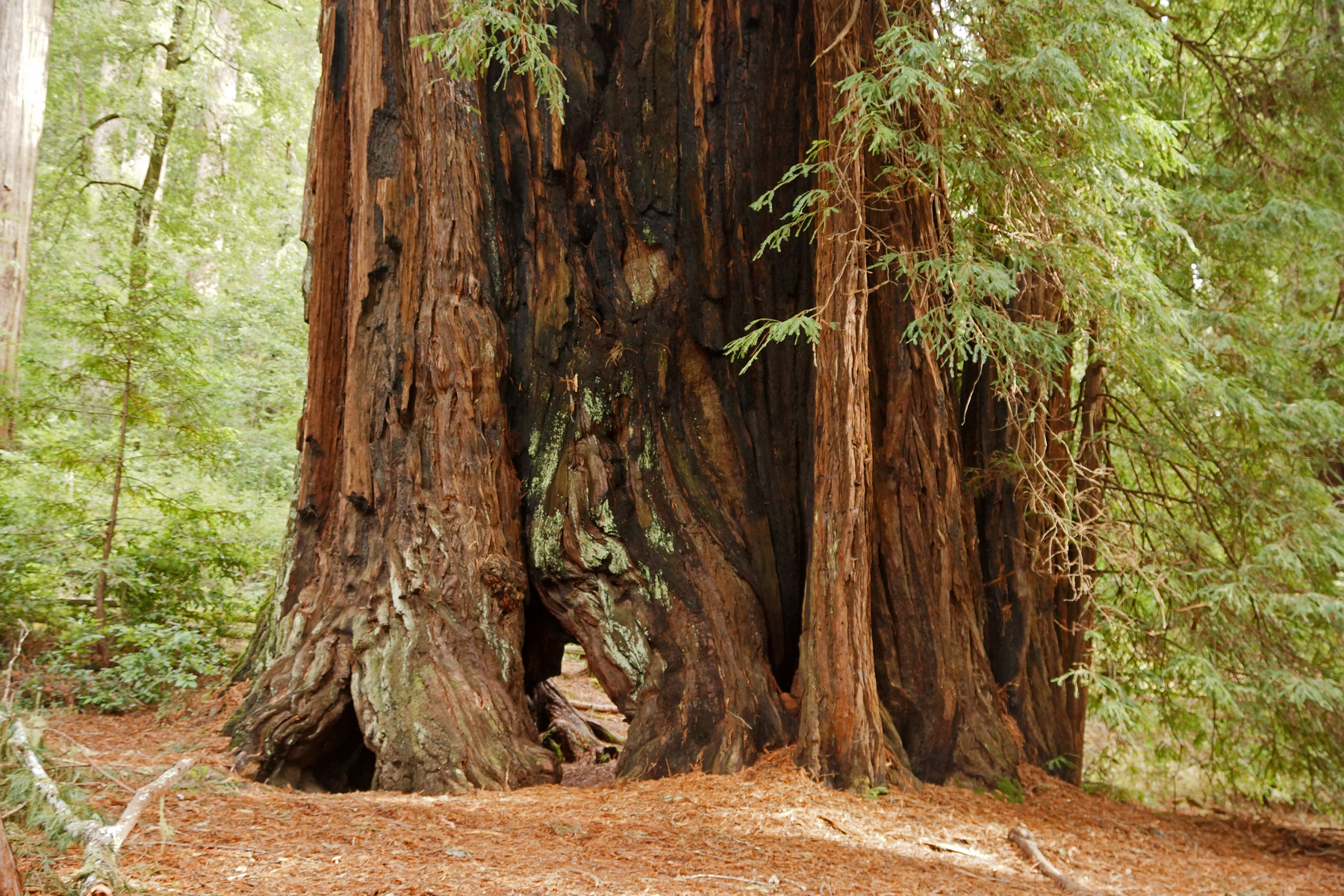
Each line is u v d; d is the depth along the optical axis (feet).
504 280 24.45
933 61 18.31
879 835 17.13
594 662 22.34
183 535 30.68
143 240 57.26
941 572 22.50
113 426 29.19
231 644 31.89
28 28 41.14
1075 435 27.40
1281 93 27.14
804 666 20.74
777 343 25.12
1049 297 24.53
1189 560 24.50
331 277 24.70
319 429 24.25
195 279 64.13
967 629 22.70
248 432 50.80
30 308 41.68
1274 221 25.39
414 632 21.24
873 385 23.17
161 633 24.53
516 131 24.90
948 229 22.76
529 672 25.00
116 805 14.60
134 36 60.54
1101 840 19.56
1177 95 28.30
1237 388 23.76
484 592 21.90
